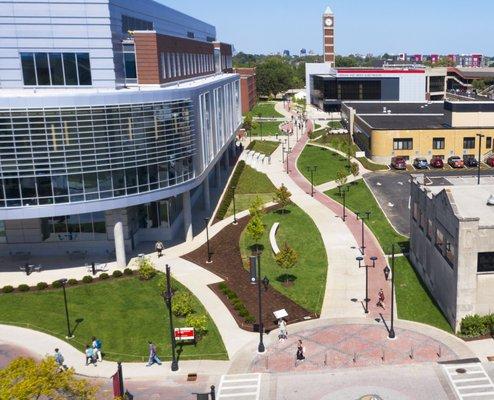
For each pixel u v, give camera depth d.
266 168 92.06
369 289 45.44
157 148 50.62
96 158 47.25
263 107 189.12
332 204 70.75
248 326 39.94
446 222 39.66
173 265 51.59
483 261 37.34
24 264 52.34
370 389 32.16
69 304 44.06
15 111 44.22
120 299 44.81
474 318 37.38
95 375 34.59
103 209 48.66
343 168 89.75
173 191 53.03
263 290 45.75
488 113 89.75
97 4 51.00
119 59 55.22
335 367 34.59
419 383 32.56
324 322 40.28
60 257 53.94
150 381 33.91
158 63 57.62
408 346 36.56
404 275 48.06
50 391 24.20
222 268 50.62
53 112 44.94
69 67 51.84
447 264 39.59
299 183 82.00
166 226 58.12
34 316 42.28
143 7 70.44
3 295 45.84
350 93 151.25
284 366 35.00
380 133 89.50
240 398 31.89
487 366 34.00
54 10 50.59
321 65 184.38
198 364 35.62
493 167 86.94
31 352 37.28
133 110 48.25
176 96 51.84
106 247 54.59
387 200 71.00
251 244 56.59
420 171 85.44
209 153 64.12
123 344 38.25
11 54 50.94
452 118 90.12
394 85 149.25
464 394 31.39
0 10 49.97
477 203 43.22
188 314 41.56
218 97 71.12
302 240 57.78
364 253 53.44
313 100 179.12
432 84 159.38
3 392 23.05
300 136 123.38
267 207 70.06
